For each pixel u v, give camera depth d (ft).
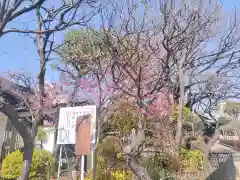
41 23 27.32
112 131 35.01
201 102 55.67
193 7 28.60
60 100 41.75
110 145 32.12
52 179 36.68
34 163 35.42
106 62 27.89
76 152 22.48
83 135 22.62
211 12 33.96
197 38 34.04
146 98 25.29
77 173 33.65
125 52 23.03
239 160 37.63
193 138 42.29
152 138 33.63
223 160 40.57
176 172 32.78
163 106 34.09
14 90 40.91
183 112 43.21
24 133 22.90
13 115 22.34
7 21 19.93
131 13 26.50
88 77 35.55
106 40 25.11
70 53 31.22
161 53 24.98
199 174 33.32
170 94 38.58
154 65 24.98
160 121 33.83
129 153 20.12
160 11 25.86
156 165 32.45
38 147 49.47
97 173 30.83
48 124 49.03
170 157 33.76
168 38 22.57
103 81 28.55
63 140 24.13
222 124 46.88
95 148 25.40
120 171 31.27
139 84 21.25
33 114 28.37
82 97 38.29
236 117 49.16
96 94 30.89
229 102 52.65
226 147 49.47
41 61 28.17
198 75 53.67
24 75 41.73
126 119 32.86
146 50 24.43
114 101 29.55
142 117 22.47
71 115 24.41
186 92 55.31
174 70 38.06
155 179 30.22
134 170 19.93
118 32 29.40
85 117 23.00
